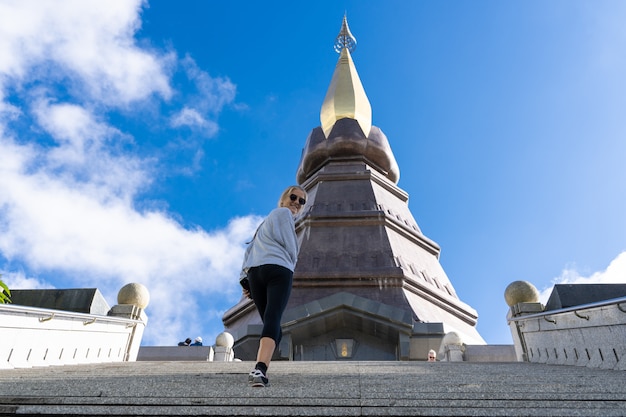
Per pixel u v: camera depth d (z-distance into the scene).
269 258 5.58
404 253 32.75
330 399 4.18
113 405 4.11
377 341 25.80
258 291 5.64
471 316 33.75
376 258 30.83
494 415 3.64
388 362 10.34
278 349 24.70
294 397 4.28
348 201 36.72
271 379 5.66
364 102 48.47
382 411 3.77
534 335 11.98
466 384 5.18
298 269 30.28
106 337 12.99
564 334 10.25
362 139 43.19
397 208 39.00
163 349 21.83
